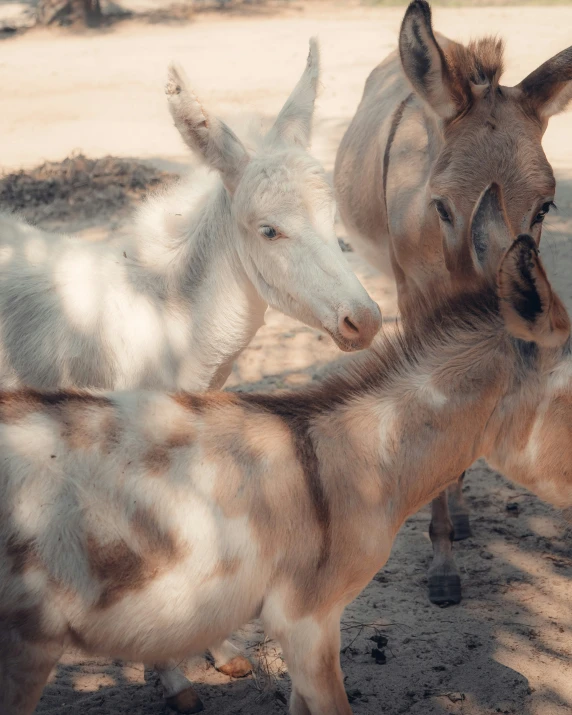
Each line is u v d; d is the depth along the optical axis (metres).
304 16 23.97
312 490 2.56
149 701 3.33
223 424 2.62
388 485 2.64
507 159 3.46
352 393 2.71
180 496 2.48
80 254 3.40
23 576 2.36
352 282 3.07
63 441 2.47
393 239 4.34
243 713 3.26
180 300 3.38
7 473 2.40
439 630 3.70
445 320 2.70
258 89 15.48
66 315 3.23
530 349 2.59
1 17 25.56
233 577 2.52
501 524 4.48
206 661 3.57
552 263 7.47
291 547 2.54
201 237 3.37
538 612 3.80
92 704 3.28
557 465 2.66
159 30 22.75
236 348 3.47
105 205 9.41
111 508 2.42
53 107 15.26
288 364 6.30
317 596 2.57
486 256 2.75
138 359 3.29
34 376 3.23
